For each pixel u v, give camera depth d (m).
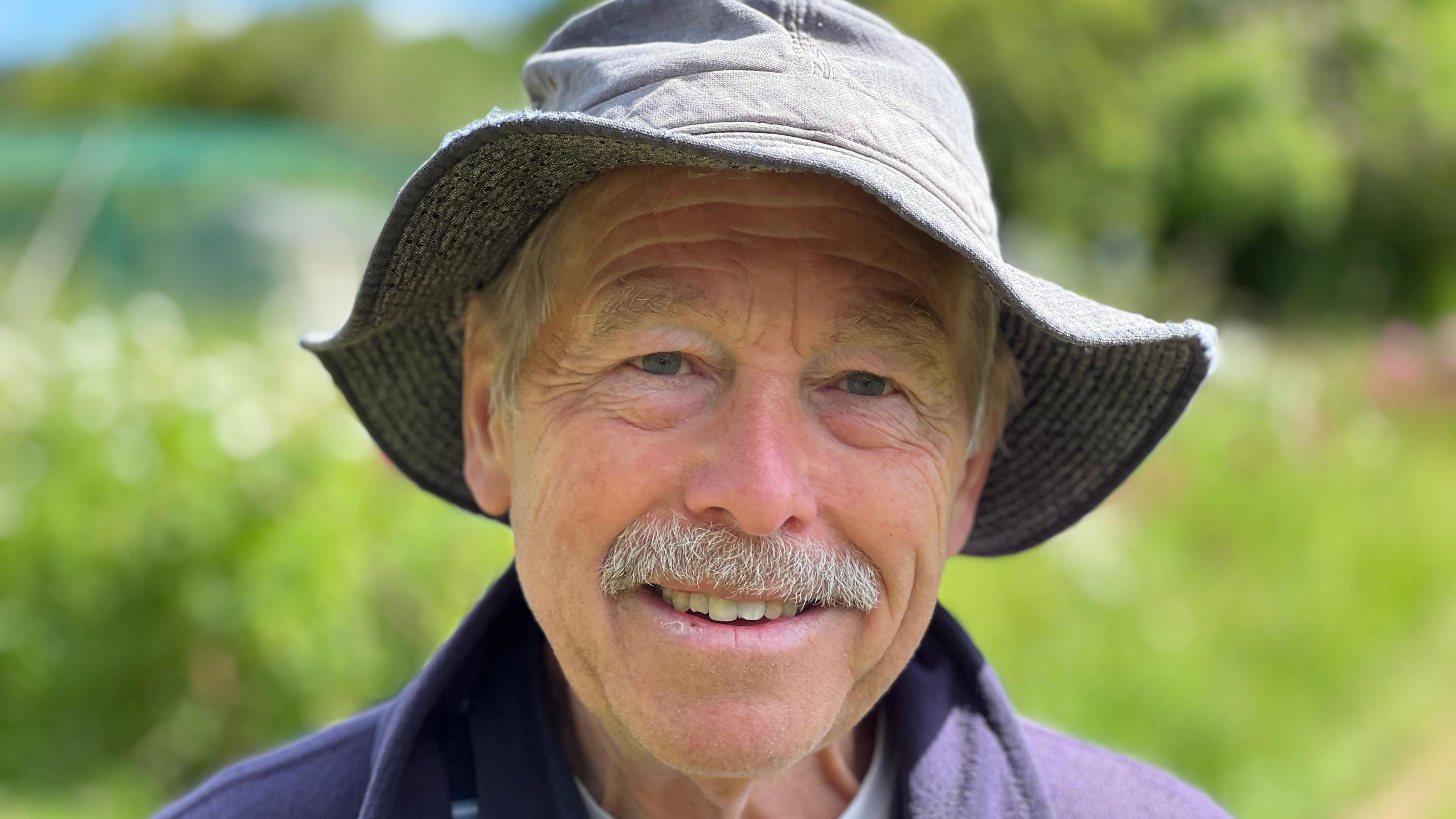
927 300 1.36
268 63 34.06
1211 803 1.68
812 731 1.33
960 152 1.38
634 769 1.48
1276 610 5.48
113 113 18.34
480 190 1.34
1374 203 26.14
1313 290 24.73
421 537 3.93
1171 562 5.66
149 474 3.79
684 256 1.30
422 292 1.51
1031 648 4.51
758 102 1.26
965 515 1.64
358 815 1.47
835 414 1.37
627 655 1.34
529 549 1.40
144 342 4.53
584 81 1.38
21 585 3.76
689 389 1.35
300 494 3.82
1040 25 23.14
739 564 1.30
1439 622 6.44
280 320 11.76
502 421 1.52
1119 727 4.16
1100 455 1.67
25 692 3.78
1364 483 7.49
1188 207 24.14
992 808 1.51
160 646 3.82
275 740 3.83
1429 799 4.44
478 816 1.44
